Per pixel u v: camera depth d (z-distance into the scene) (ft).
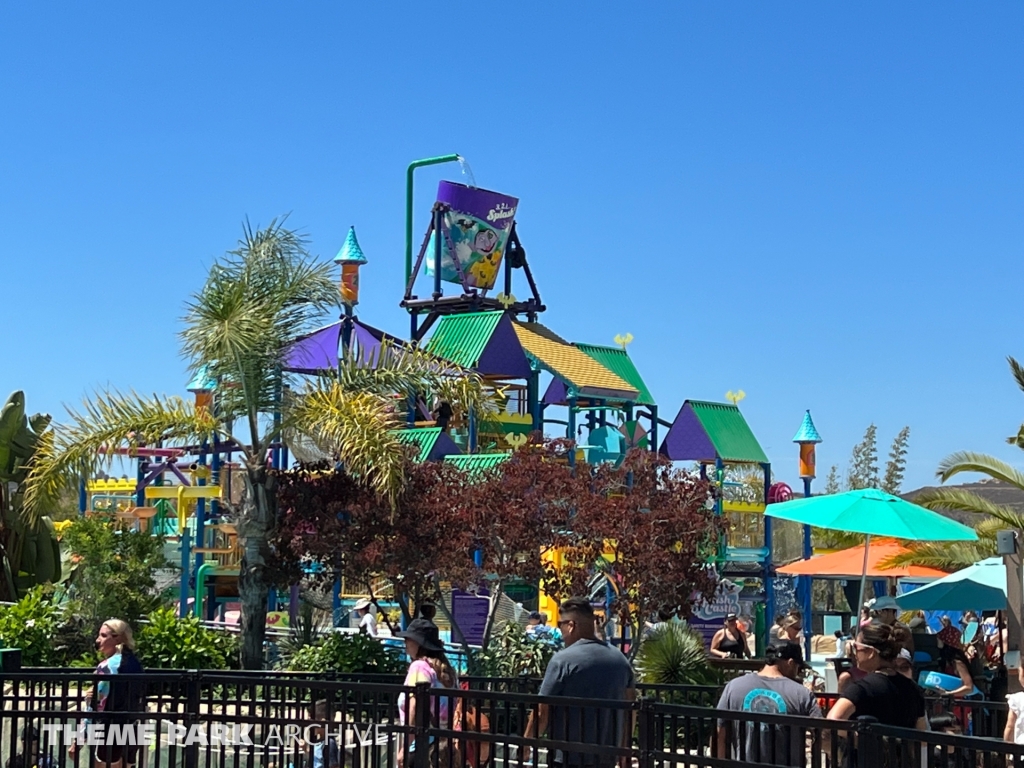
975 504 87.20
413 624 36.55
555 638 68.49
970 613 98.12
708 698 52.80
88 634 71.36
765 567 112.16
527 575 66.95
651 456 68.54
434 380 72.69
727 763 25.66
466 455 83.25
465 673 67.41
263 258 69.36
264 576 68.23
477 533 67.51
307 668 65.41
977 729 40.55
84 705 47.70
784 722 25.22
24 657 67.51
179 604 90.79
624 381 106.11
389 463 65.31
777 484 119.03
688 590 66.44
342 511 69.31
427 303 112.37
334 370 73.46
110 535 74.95
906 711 27.25
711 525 69.31
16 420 83.51
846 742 24.52
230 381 68.64
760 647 110.52
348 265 98.27
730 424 118.62
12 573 84.02
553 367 101.04
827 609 150.51
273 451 81.76
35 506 66.69
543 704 28.91
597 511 66.03
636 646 65.41
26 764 34.32
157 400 68.74
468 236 112.68
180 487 96.37
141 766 33.71
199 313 66.80
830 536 140.05
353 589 87.92
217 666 67.41
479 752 30.27
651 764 26.66
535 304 115.24
